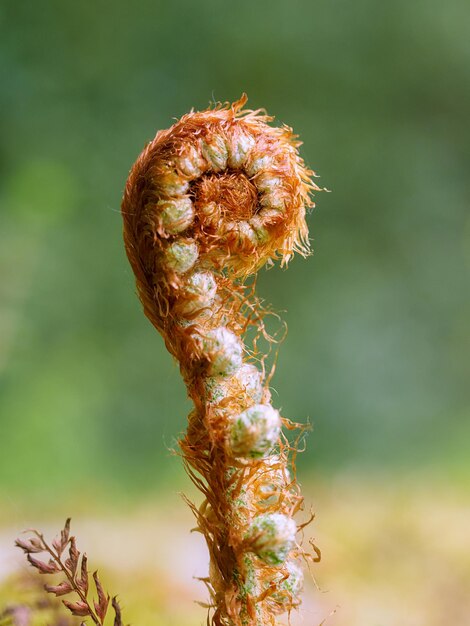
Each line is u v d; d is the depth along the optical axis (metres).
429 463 1.52
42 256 1.78
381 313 2.16
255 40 2.30
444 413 2.03
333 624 0.58
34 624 0.42
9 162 1.99
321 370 2.00
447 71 2.41
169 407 1.69
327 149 2.32
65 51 2.14
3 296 1.64
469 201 2.38
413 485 1.24
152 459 1.56
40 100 2.08
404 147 2.36
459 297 2.28
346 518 0.93
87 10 2.17
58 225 1.87
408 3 2.39
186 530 0.84
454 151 2.41
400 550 0.77
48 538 0.76
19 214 1.85
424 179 2.36
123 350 1.75
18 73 2.07
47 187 1.92
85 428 1.52
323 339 2.05
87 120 2.11
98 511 1.00
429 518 0.91
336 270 2.18
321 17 2.36
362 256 2.24
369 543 0.79
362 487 1.22
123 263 1.86
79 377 1.63
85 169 2.04
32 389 1.53
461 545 0.79
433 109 2.42
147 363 1.73
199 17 2.27
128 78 2.18
